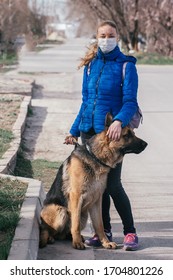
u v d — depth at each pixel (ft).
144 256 18.80
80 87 75.20
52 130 43.75
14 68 104.88
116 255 18.86
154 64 124.16
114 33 18.94
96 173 18.67
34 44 199.00
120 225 22.47
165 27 147.02
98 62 19.36
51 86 75.87
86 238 20.62
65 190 19.29
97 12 147.23
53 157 35.27
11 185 24.04
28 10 187.11
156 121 49.03
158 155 36.22
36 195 22.36
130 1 144.25
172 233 21.38
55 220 19.42
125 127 18.58
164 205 25.20
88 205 19.26
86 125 19.47
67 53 168.86
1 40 139.64
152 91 72.23
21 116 45.01
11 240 17.80
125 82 18.92
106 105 19.16
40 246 19.35
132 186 28.73
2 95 57.77
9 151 32.12
